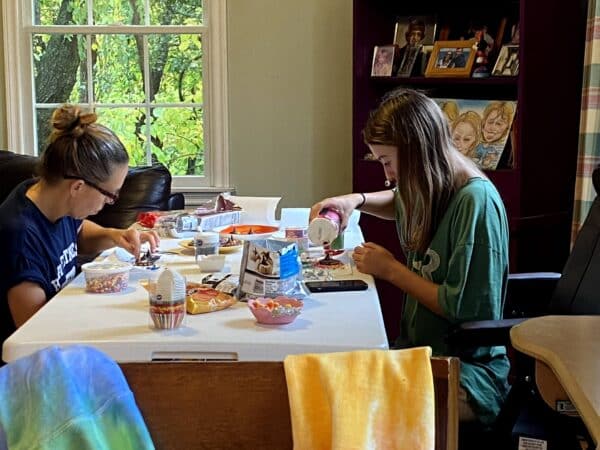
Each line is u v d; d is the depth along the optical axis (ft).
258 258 5.39
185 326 4.82
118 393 2.98
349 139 12.59
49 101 13.07
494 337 5.45
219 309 5.16
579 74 10.50
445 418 3.12
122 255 6.79
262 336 4.61
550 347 4.09
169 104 12.94
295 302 4.99
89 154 6.04
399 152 6.11
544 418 5.25
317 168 12.71
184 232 7.72
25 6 12.84
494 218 5.88
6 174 11.34
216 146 12.76
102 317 5.03
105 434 2.90
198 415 3.20
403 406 3.02
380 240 11.30
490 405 5.71
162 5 12.78
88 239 7.38
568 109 10.52
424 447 2.97
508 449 5.42
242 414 3.20
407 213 6.36
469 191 5.92
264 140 12.72
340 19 12.33
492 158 10.84
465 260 5.76
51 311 5.18
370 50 11.75
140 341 4.54
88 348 3.12
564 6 10.33
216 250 6.64
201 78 12.86
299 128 12.64
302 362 3.19
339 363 3.15
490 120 10.95
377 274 6.13
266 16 12.42
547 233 10.61
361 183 11.43
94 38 12.92
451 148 6.22
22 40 12.87
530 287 6.90
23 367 2.97
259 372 3.20
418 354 3.17
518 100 10.35
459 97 11.91
